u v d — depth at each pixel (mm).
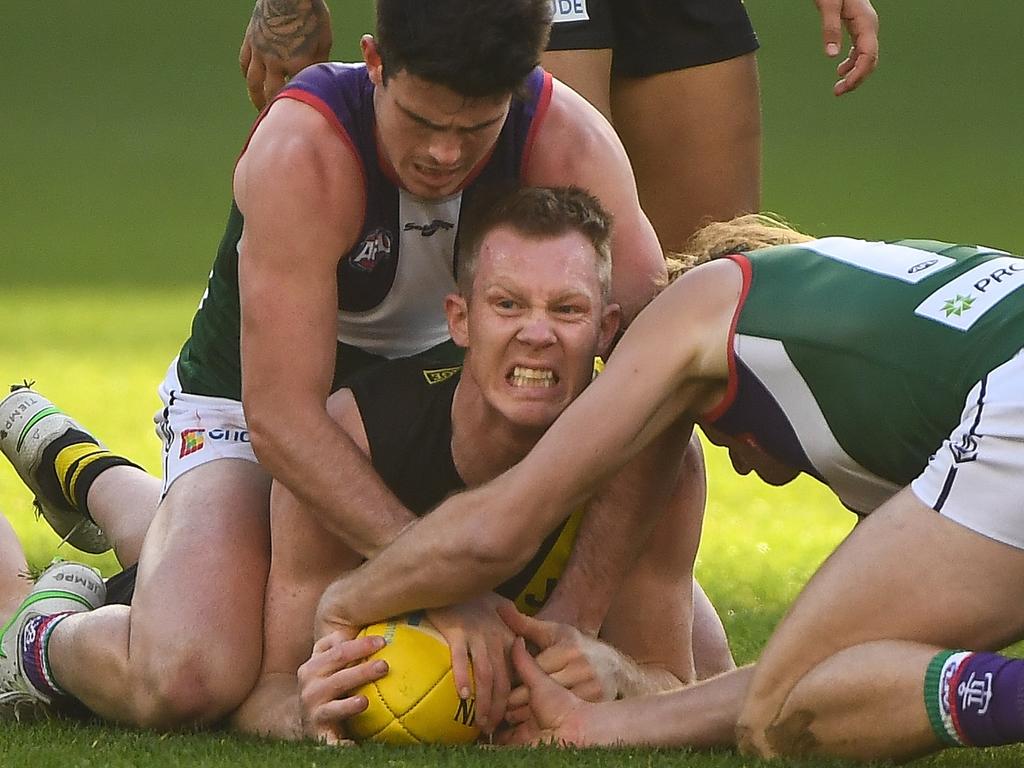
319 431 14109
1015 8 105312
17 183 74375
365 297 15367
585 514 14242
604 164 15211
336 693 13297
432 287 15336
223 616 14648
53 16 106188
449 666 13312
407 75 13477
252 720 14344
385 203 14742
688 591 14930
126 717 14664
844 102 87188
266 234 14305
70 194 72312
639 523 14086
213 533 15266
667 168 21234
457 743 13375
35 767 12484
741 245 14430
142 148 81312
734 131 21062
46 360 42094
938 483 12242
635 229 15242
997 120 84125
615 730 13234
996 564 12055
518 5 13344
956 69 93500
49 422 19281
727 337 13195
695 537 14812
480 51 13250
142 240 63656
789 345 13016
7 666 15352
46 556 22531
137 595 14914
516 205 13562
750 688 12672
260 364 14242
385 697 13203
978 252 13281
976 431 12102
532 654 13906
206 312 16891
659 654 14867
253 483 15938
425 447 14266
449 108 13555
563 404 13625
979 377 12367
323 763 12430
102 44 100875
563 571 14383
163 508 15977
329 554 14477
